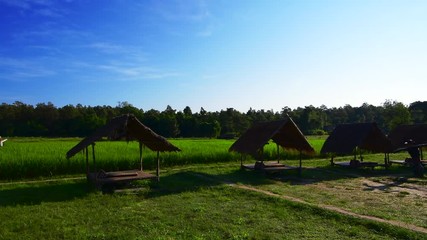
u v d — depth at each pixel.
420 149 27.84
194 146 32.94
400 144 27.20
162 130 76.06
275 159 29.62
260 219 11.16
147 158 23.97
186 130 79.56
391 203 13.58
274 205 13.13
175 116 82.12
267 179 19.69
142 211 12.43
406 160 24.50
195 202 13.87
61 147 30.73
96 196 14.87
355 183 18.75
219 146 33.12
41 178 20.05
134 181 17.92
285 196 14.54
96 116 80.00
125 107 93.12
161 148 18.00
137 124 16.92
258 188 16.92
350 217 10.89
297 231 9.90
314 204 12.80
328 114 110.31
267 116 92.19
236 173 21.58
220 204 13.47
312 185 18.06
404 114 62.22
